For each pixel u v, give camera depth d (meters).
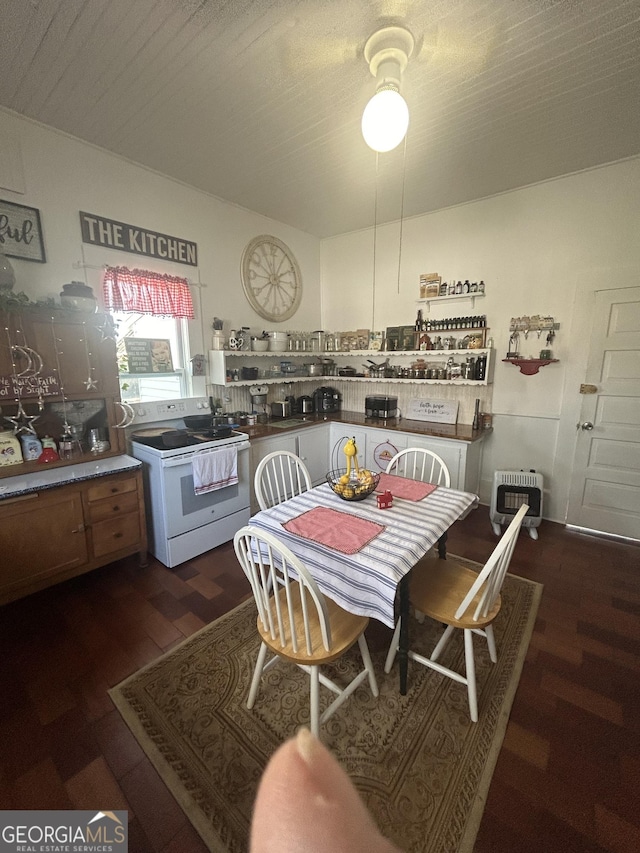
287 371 4.08
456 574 1.81
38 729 1.46
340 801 0.35
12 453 2.19
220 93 1.92
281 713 1.54
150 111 2.07
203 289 3.20
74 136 2.33
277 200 3.29
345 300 4.32
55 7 1.42
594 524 3.09
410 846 1.12
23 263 2.23
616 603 2.21
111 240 2.58
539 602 2.21
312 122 2.17
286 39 1.57
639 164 2.59
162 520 2.52
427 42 1.59
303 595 1.26
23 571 2.03
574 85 1.86
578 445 3.07
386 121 1.44
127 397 2.88
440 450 3.27
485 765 1.33
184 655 1.82
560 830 1.15
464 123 2.18
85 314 2.28
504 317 3.28
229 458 2.77
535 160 2.62
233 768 1.33
